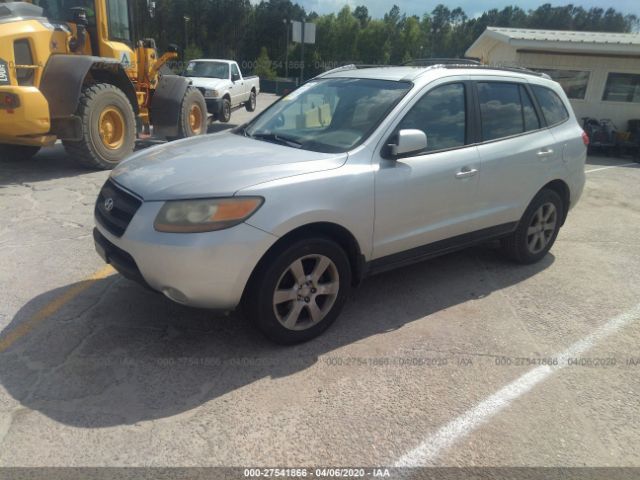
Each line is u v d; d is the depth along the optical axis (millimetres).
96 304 3830
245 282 3033
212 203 2912
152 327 3553
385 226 3627
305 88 4586
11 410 2678
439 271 4863
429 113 3916
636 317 4074
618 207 7832
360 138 3600
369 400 2904
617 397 3041
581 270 5066
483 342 3588
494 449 2586
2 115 6723
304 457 2471
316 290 3396
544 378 3193
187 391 2904
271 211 3010
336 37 85000
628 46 12922
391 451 2539
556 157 4863
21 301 3832
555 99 5113
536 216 4953
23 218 5680
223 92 14656
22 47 7070
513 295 4395
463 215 4176
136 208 3068
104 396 2828
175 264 2881
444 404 2904
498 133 4426
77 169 8227
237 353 3299
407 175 3662
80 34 8125
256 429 2637
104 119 8133
